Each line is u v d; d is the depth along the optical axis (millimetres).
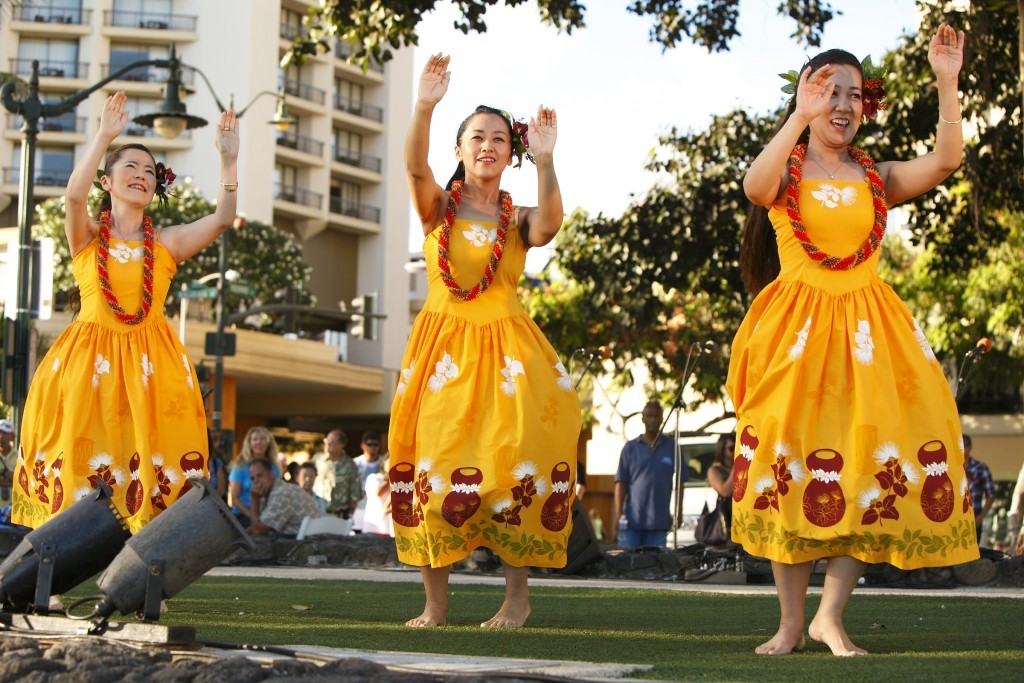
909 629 5336
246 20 50125
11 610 4348
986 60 14109
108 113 6020
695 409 24859
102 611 3947
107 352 5926
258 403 41875
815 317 4617
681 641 4762
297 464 15461
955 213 17078
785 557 4488
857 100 4844
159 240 6176
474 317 5586
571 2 14523
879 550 4465
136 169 6133
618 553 10328
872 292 4656
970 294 21375
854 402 4531
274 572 9945
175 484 5918
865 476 4469
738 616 6008
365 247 54625
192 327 33344
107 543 4305
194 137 50125
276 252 40156
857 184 4785
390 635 4852
